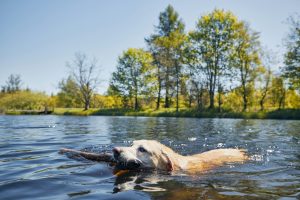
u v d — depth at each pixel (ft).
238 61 141.79
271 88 143.64
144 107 188.03
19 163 20.62
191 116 123.75
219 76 142.61
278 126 63.46
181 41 159.63
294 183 15.78
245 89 142.31
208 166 20.77
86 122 79.10
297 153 26.61
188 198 12.85
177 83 153.58
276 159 23.59
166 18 192.44
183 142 34.35
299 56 123.24
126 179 16.51
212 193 13.69
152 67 182.39
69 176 16.79
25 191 13.79
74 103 224.94
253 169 19.84
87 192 13.64
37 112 176.86
